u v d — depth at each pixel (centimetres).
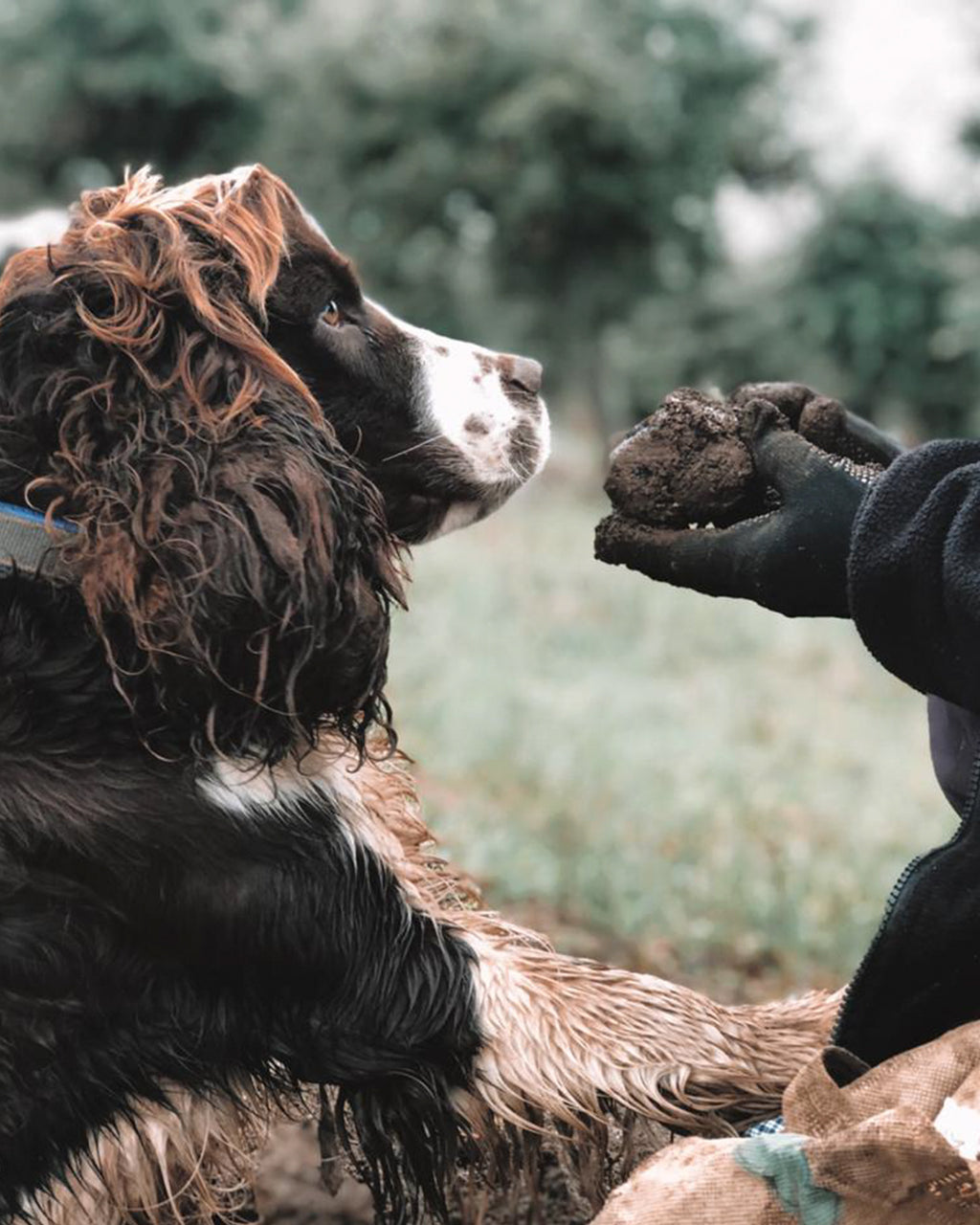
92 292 222
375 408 278
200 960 218
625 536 224
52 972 212
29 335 222
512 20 3853
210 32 4881
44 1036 213
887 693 1391
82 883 213
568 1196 275
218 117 4828
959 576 192
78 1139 218
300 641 212
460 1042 228
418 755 836
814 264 4081
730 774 882
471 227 3962
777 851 686
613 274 3803
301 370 269
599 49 3831
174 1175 233
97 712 215
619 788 805
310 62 4153
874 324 4000
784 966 530
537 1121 238
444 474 286
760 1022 253
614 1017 237
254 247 242
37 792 212
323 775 231
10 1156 214
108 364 218
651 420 227
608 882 584
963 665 196
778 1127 217
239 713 215
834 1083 187
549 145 3684
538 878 577
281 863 219
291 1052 226
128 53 4684
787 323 4109
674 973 500
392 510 288
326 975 223
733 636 1555
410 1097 229
